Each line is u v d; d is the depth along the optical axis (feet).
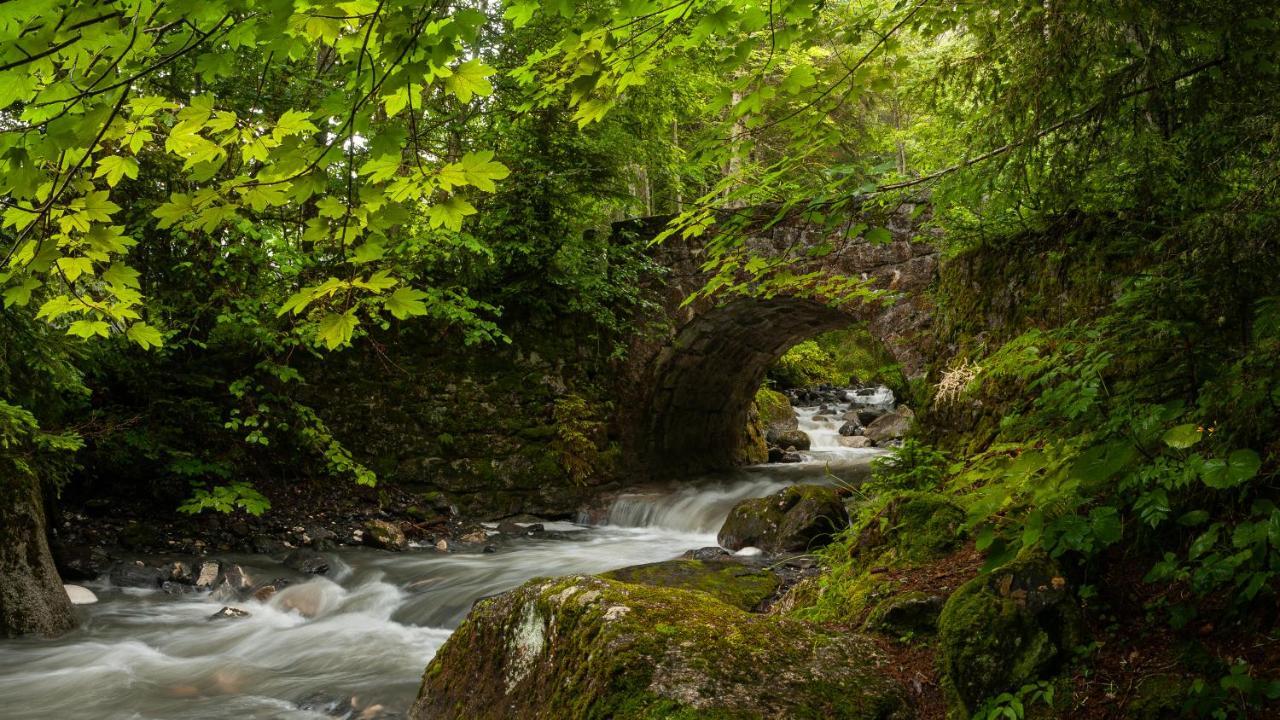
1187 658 8.18
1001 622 9.03
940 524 12.86
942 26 11.71
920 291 28.94
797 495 24.12
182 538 26.73
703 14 8.57
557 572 24.22
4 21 4.65
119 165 6.32
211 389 30.63
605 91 8.38
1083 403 10.10
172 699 15.12
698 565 18.67
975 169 10.82
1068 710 8.22
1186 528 9.44
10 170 5.51
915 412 21.84
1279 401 8.38
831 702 9.03
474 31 5.56
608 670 9.36
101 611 20.51
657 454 39.09
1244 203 9.13
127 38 5.57
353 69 6.07
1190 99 10.07
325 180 6.05
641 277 35.96
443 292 30.37
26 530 18.90
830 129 9.96
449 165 5.87
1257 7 9.46
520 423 34.37
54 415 23.21
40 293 17.87
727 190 11.03
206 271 27.89
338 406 32.55
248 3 5.45
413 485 32.89
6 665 16.71
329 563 25.31
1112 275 16.29
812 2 8.22
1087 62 10.88
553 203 32.55
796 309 35.55
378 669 16.76
